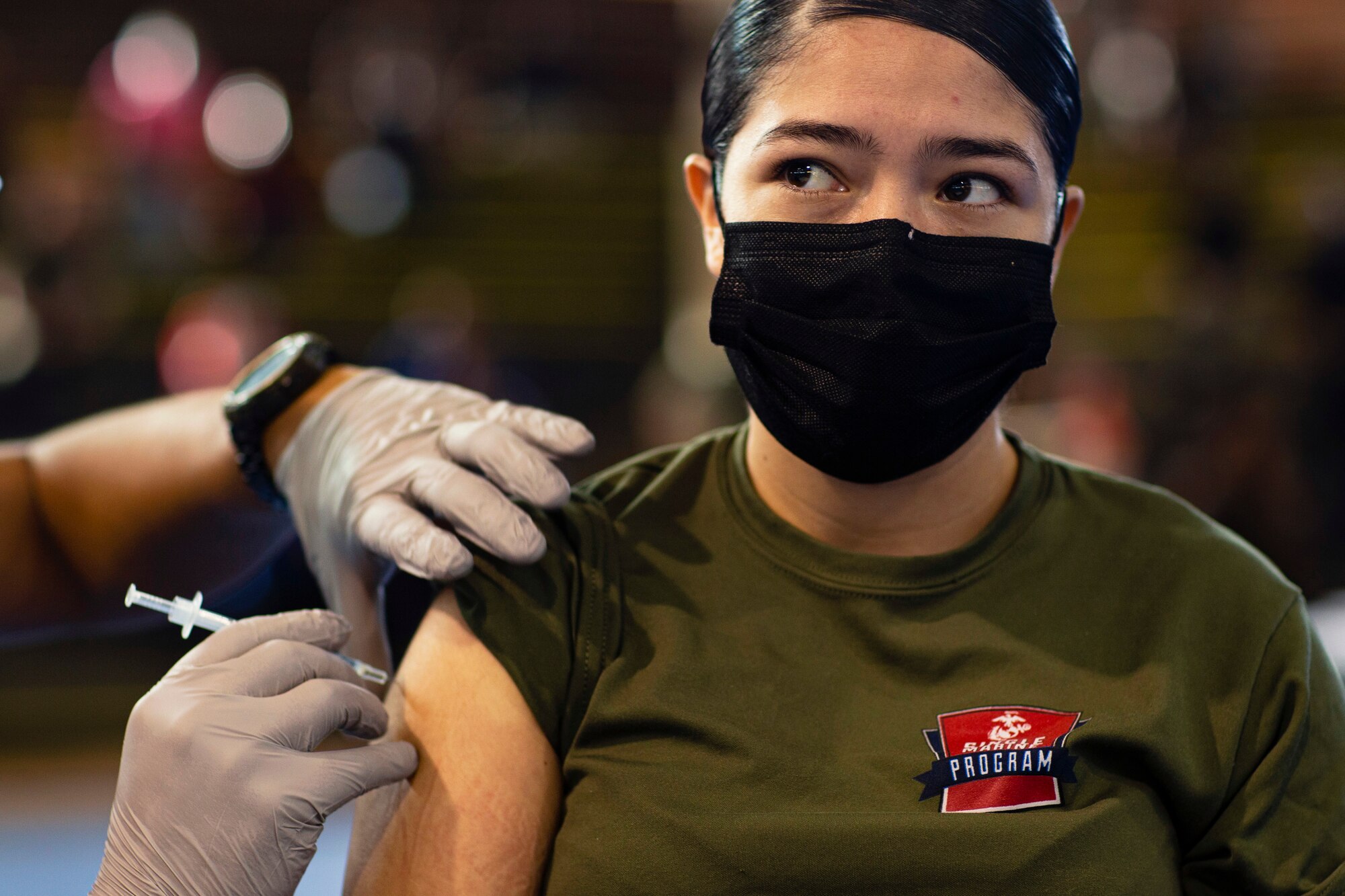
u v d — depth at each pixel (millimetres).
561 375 8867
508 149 9398
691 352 7418
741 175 1339
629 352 8953
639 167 9594
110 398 7473
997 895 1197
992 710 1288
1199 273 7348
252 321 7414
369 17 9297
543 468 1389
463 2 9750
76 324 7473
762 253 1312
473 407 1552
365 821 1341
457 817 1271
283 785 1207
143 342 7777
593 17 10008
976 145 1277
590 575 1367
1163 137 8680
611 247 9250
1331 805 1291
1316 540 4570
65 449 1783
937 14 1272
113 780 4742
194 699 1234
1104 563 1392
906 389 1287
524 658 1316
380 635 1564
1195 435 4961
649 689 1293
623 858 1225
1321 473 6398
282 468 1629
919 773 1254
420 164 9008
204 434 1725
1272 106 9281
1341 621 4125
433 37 9242
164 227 8250
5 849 4012
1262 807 1281
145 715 1232
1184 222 7988
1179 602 1356
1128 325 8070
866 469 1339
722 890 1203
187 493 1722
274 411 1629
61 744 5109
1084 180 8867
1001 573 1366
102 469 1750
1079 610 1359
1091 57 8906
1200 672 1329
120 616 1822
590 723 1299
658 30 10141
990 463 1410
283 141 8773
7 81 8844
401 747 1293
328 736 1286
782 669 1318
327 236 8820
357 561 1505
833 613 1352
